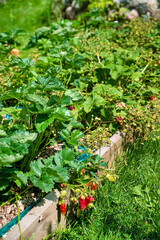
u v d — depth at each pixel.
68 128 2.15
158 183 2.56
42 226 1.84
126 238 2.05
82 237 2.02
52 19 6.75
